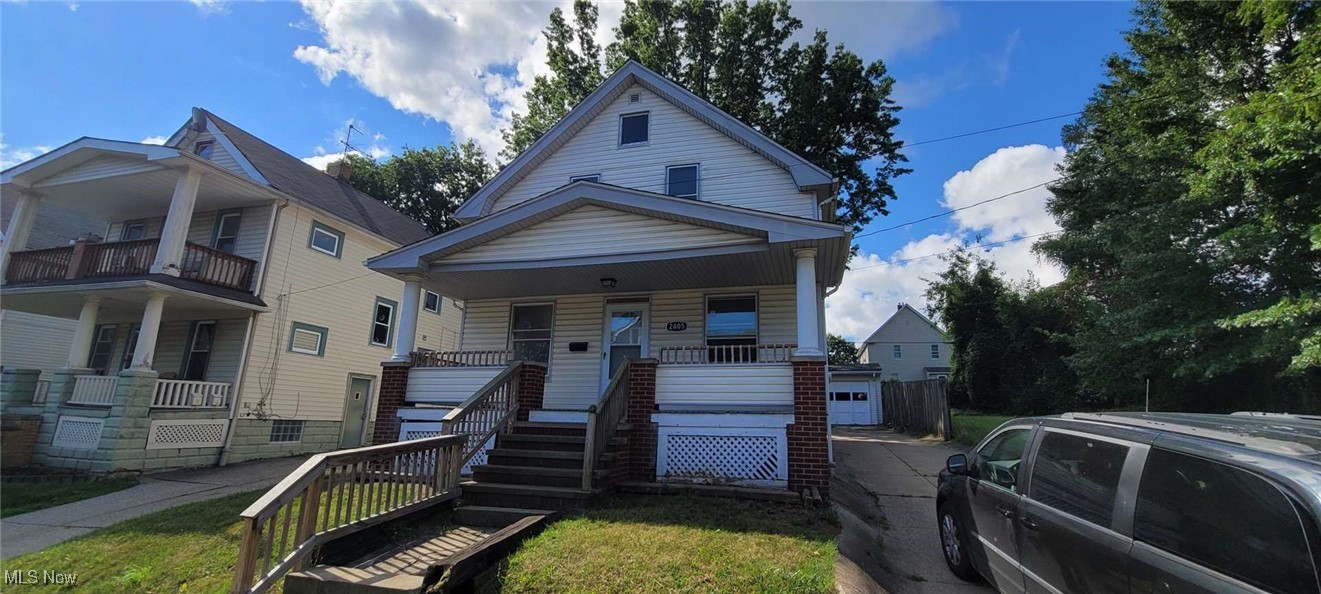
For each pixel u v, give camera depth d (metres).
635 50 20.06
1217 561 2.42
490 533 5.87
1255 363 12.20
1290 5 9.12
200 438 12.49
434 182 32.38
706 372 8.03
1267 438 2.57
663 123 12.33
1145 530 2.81
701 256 8.34
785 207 11.18
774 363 7.82
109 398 11.42
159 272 11.70
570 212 9.05
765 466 7.43
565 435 7.96
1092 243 18.50
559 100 20.95
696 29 19.97
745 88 20.19
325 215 15.81
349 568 4.68
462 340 11.66
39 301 13.52
